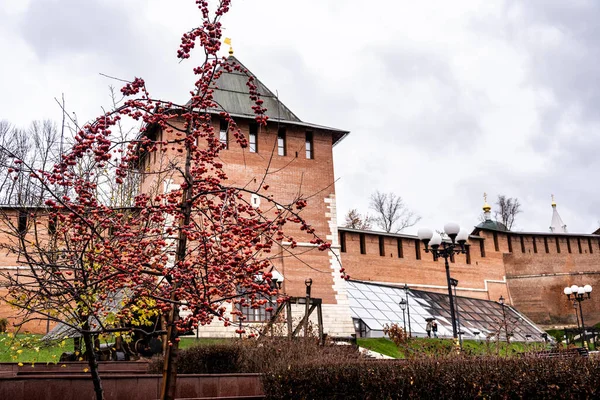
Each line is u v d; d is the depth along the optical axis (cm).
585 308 5122
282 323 2167
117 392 1155
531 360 917
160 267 820
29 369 1474
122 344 1727
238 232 783
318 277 3180
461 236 1912
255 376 1341
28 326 2750
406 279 4278
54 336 1238
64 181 771
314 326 2406
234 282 816
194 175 908
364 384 1077
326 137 3506
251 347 1645
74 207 802
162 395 792
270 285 796
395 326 2781
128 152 880
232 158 3153
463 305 4438
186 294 796
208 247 793
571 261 5241
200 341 2523
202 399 1271
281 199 3216
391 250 4272
